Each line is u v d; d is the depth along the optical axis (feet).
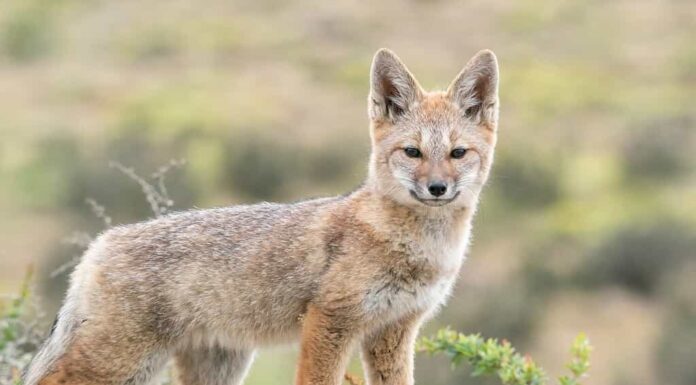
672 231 106.11
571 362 32.96
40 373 31.76
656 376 88.02
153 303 31.42
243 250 31.58
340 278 30.68
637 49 173.27
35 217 101.96
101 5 198.80
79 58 174.70
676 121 138.00
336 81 159.33
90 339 31.35
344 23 190.29
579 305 97.91
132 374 31.63
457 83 32.55
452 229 31.42
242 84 157.48
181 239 31.83
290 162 126.00
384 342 32.09
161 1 202.69
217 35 183.32
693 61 164.04
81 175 109.50
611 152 132.05
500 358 33.47
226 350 33.22
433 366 63.41
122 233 32.27
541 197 120.67
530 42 178.29
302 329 31.30
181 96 148.56
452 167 31.45
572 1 193.57
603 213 114.52
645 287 102.17
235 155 125.39
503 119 141.59
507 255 104.47
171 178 109.81
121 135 127.44
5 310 36.94
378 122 32.60
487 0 198.18
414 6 196.95
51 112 144.56
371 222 30.89
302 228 31.50
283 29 186.91
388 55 32.48
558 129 138.62
